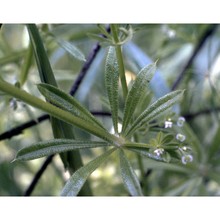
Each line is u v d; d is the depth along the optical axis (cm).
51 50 29
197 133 33
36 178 25
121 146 17
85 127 17
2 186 30
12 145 30
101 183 29
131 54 28
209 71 31
